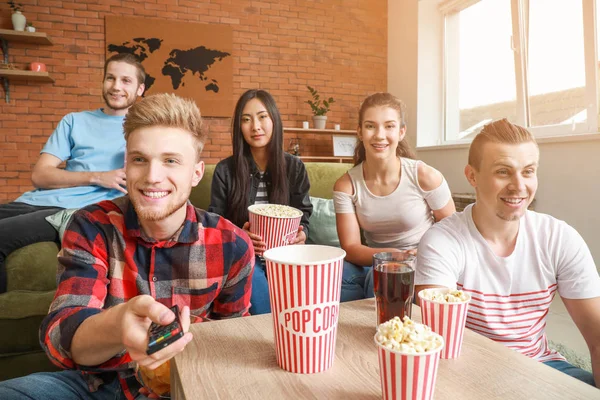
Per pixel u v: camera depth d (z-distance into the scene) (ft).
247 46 16.80
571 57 10.89
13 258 5.20
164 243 3.08
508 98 13.26
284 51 17.26
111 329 1.95
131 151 2.65
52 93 14.64
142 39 15.40
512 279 3.31
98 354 2.17
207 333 2.53
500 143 3.15
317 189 8.23
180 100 2.78
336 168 8.53
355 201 5.92
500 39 13.44
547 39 11.57
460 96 15.48
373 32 18.34
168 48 15.72
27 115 14.46
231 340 2.43
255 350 2.30
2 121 14.24
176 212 2.92
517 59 12.34
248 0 16.70
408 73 16.78
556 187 10.41
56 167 7.19
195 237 3.15
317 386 1.94
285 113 17.46
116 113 7.64
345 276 5.51
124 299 3.07
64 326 2.22
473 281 3.36
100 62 15.05
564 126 11.03
